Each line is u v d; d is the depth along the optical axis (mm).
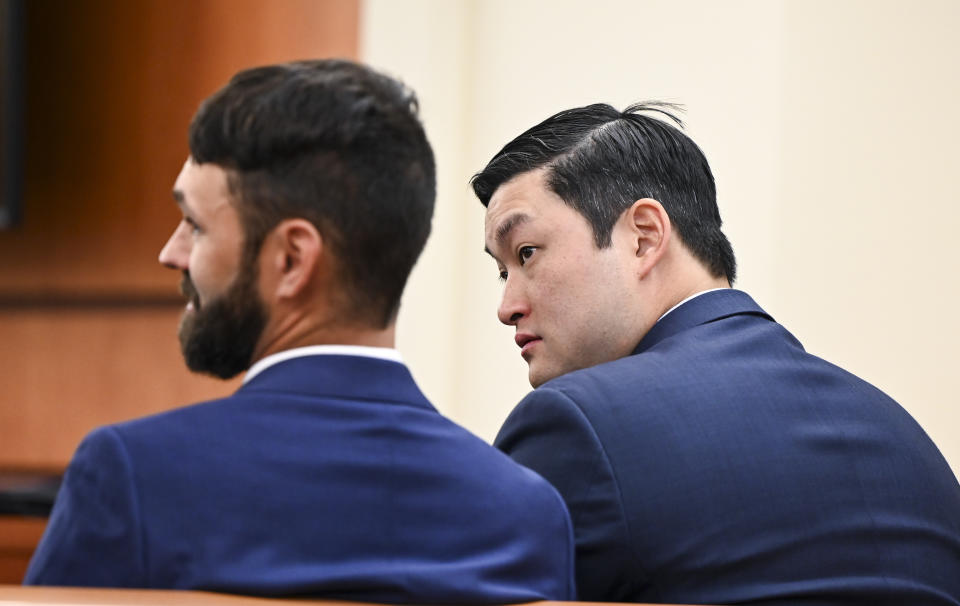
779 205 12492
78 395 16547
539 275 6270
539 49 14891
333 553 3877
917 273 12031
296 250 4148
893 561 5293
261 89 4176
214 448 3922
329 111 4160
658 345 5910
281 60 14898
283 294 4164
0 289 16828
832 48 12375
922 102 12078
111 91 16250
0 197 15734
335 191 4145
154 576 3719
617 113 6477
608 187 6227
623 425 5262
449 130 15445
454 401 15406
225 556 3756
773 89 12602
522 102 15023
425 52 15133
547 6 14836
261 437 3992
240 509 3840
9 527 14016
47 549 3793
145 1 16000
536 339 6355
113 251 16297
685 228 6266
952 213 11945
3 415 16875
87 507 3766
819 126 12383
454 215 15453
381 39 14633
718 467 5223
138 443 3867
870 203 12188
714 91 13133
